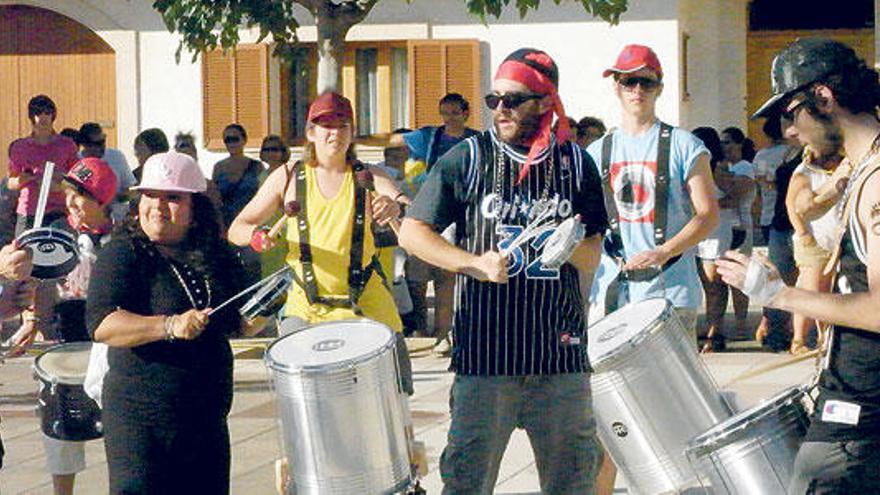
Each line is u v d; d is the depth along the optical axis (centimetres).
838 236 512
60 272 684
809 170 1063
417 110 1942
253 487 898
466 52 1927
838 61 505
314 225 777
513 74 632
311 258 775
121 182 1577
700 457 565
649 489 684
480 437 634
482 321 631
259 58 1975
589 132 1434
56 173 1339
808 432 520
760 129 2083
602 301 789
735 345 1413
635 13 1884
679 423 675
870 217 491
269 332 1521
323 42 1405
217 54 1981
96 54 2011
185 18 1419
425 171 1443
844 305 492
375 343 656
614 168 792
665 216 784
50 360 786
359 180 780
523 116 633
